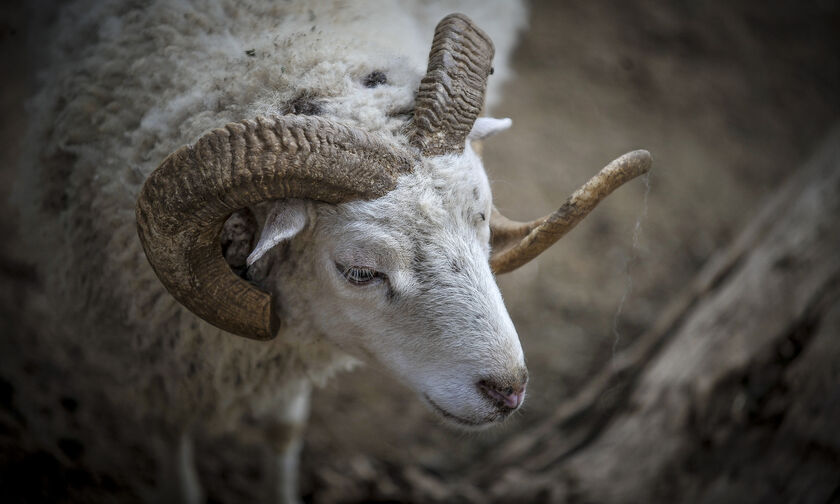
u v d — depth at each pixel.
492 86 12.22
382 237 7.20
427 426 15.12
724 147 23.66
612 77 24.98
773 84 26.59
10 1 21.05
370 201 7.15
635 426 12.71
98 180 8.56
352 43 8.21
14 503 10.71
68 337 13.87
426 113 7.25
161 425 10.70
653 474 12.02
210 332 8.86
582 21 26.66
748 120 24.98
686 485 11.60
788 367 11.02
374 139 7.04
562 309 17.77
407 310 7.61
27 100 10.38
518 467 13.78
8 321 14.15
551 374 16.23
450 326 7.47
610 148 22.23
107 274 8.98
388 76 7.99
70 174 9.12
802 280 11.48
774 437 10.84
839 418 10.27
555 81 24.27
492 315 7.55
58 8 11.05
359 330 8.07
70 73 9.18
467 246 7.55
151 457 12.69
